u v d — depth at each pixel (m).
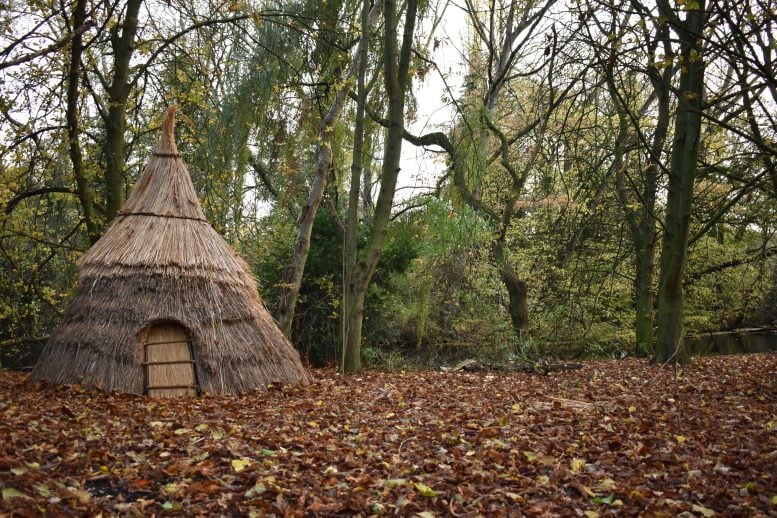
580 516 4.73
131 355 9.36
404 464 5.88
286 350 10.67
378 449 6.45
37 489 4.44
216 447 6.02
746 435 6.81
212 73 14.68
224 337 9.84
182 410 8.17
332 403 9.05
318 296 18.34
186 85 14.61
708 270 21.83
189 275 9.90
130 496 4.95
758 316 25.84
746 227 20.17
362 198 20.91
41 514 4.12
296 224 19.03
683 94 10.80
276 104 16.48
